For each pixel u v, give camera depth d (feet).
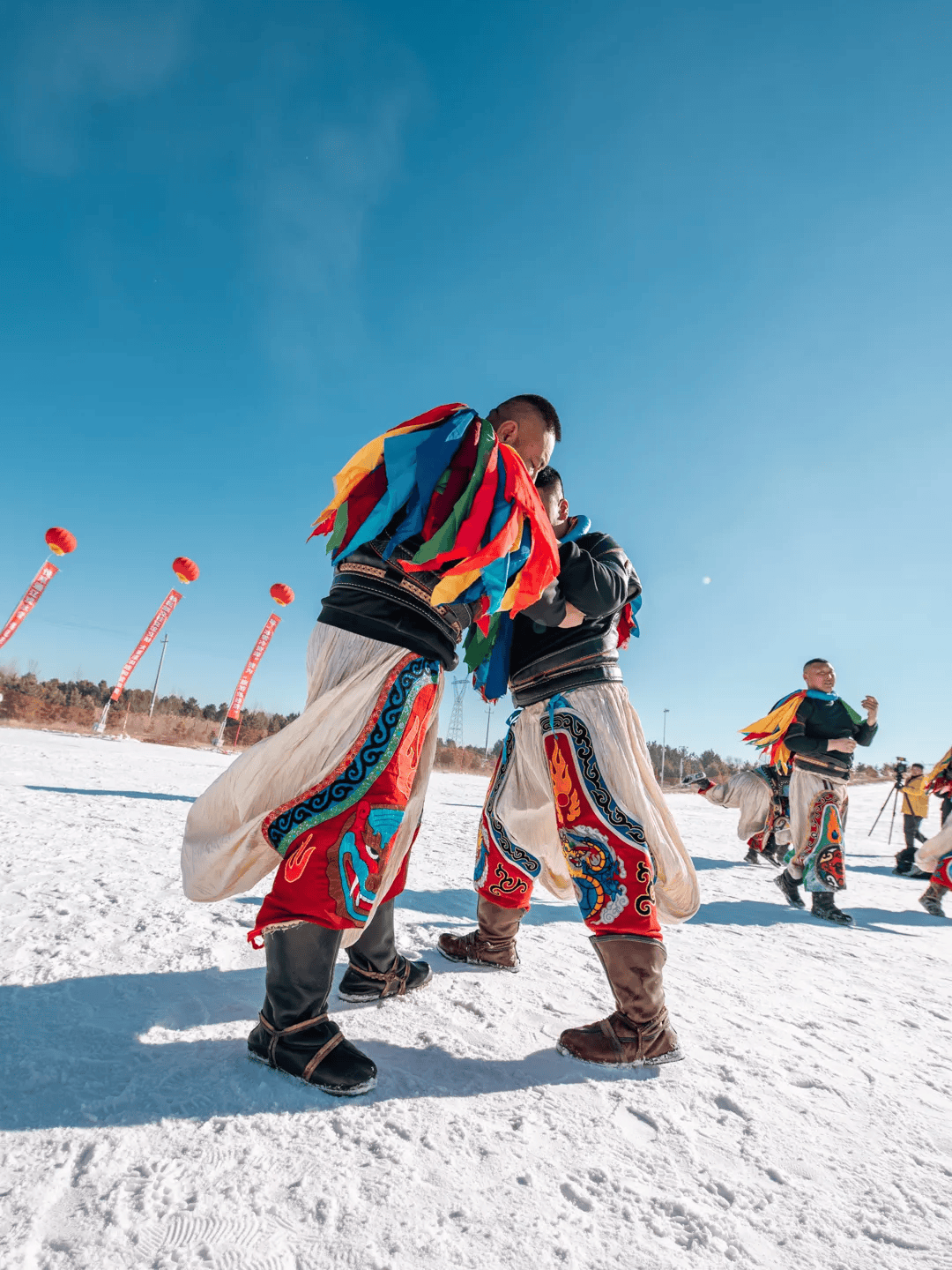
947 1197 3.89
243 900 8.53
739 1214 3.52
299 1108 4.09
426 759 5.98
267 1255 2.84
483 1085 4.71
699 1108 4.72
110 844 11.23
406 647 5.19
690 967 8.67
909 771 27.45
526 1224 3.24
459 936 8.09
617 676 6.48
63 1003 5.16
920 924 15.58
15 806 14.35
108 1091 4.02
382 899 6.06
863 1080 5.55
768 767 21.70
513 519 5.05
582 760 6.03
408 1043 5.26
